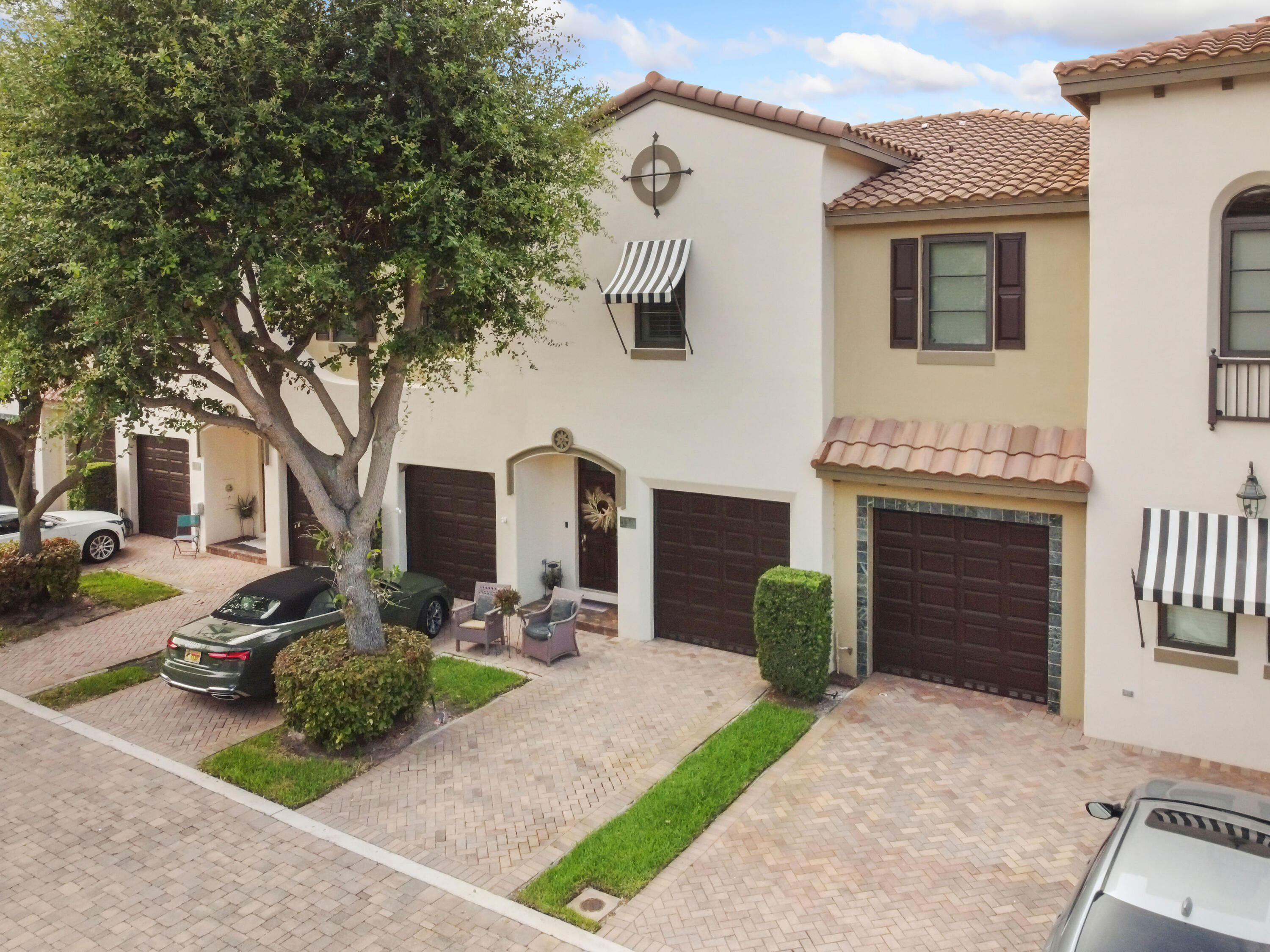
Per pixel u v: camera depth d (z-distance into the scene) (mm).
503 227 12422
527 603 18656
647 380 16375
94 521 22922
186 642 14367
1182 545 11836
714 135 15203
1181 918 6820
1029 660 14008
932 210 13711
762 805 11438
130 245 11344
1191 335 11820
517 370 17844
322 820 11336
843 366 14945
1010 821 10969
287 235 11758
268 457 22188
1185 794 8359
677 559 16797
